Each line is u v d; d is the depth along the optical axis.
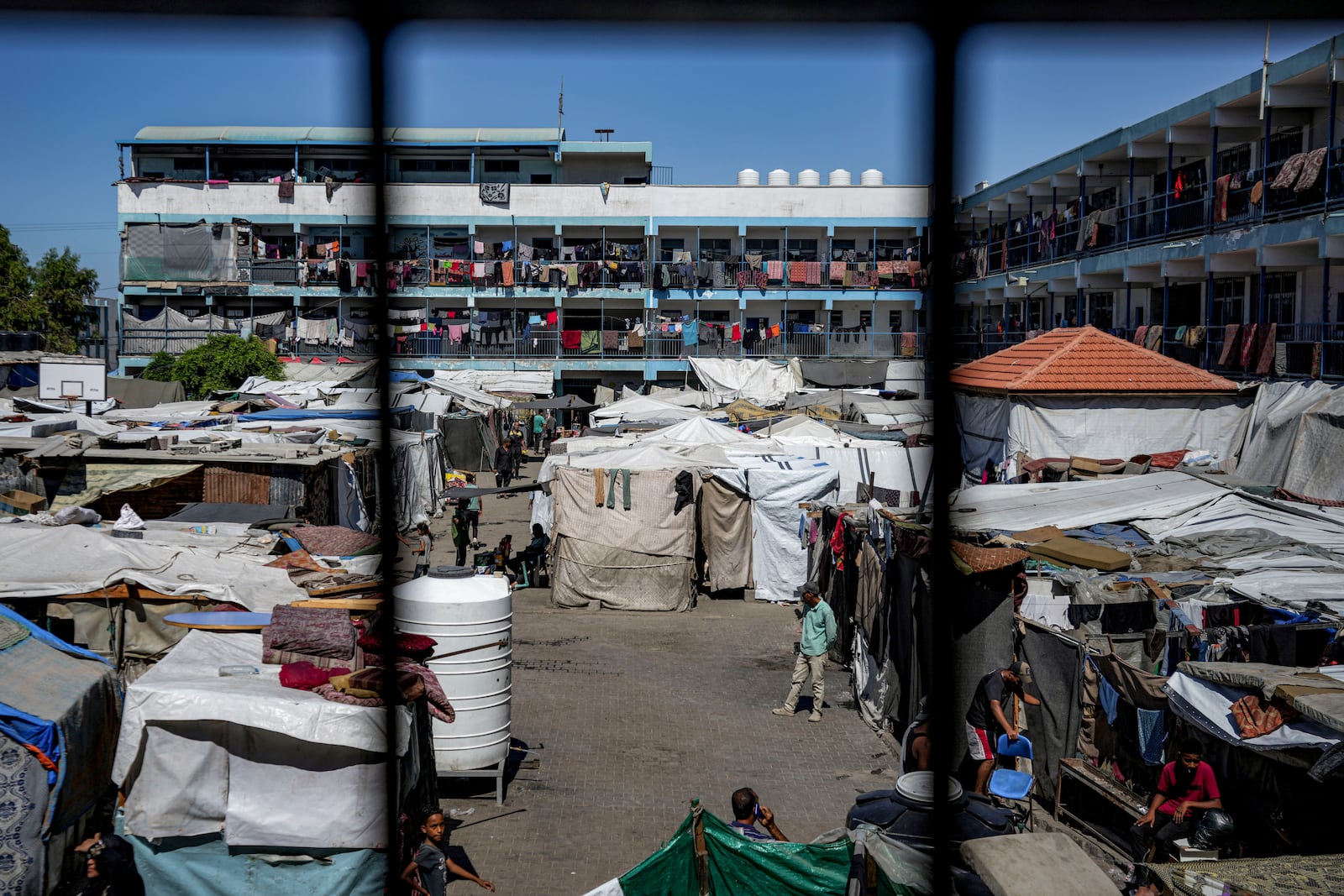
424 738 8.05
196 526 13.90
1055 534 13.29
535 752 11.44
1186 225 26.73
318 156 45.69
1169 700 8.10
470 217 44.75
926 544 10.84
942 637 3.75
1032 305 38.97
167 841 6.94
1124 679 8.98
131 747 6.83
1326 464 17.17
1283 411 18.73
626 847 9.06
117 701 8.61
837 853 5.78
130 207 43.56
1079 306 30.52
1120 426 20.67
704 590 20.08
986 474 22.17
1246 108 23.42
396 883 4.27
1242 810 7.89
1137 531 13.83
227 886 6.93
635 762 11.17
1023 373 20.97
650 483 18.56
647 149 47.25
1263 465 18.53
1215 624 10.24
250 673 7.60
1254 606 10.30
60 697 7.84
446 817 9.66
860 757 11.45
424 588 9.95
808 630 12.67
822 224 45.50
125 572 10.08
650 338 44.44
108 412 23.80
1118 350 21.53
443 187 44.62
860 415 30.03
